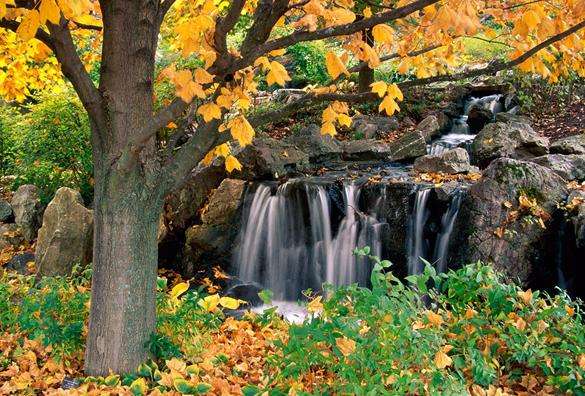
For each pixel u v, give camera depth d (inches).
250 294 283.3
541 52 143.5
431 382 106.4
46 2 92.9
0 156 429.1
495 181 240.8
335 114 135.6
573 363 123.6
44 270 288.2
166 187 142.9
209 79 110.7
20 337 168.7
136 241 141.1
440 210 263.0
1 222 358.0
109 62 134.1
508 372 128.6
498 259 229.5
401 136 410.9
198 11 189.2
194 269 317.1
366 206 288.7
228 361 151.9
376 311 114.8
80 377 143.8
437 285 136.9
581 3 103.6
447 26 94.3
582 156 291.1
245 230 313.9
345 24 112.9
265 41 129.7
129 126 135.9
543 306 141.1
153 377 138.8
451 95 462.6
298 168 336.5
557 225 232.7
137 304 142.3
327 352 111.9
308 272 297.3
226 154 163.2
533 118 418.6
